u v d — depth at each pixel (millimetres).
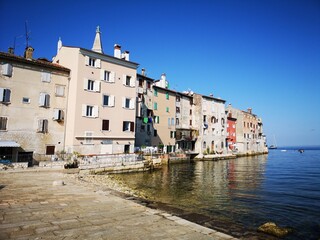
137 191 20266
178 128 54531
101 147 32844
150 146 45438
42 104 29156
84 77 31938
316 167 47000
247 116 90812
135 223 7973
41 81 29578
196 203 17312
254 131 96812
